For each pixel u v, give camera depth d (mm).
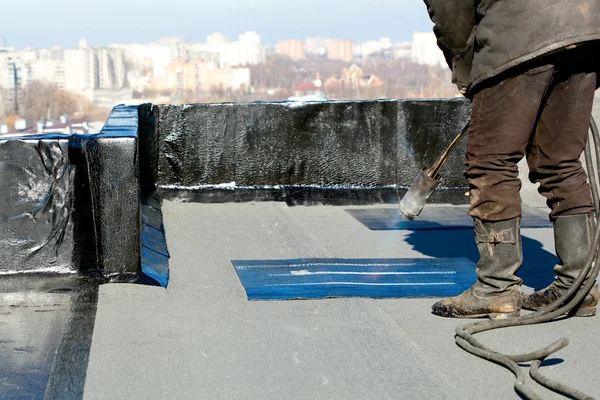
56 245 3793
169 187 6215
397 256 4617
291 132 6289
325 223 5586
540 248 4836
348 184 6379
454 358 2939
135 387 2639
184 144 6199
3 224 3754
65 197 3791
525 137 3146
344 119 6324
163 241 4797
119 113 5254
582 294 3291
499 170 3195
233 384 2670
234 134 6246
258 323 3316
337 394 2588
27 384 2670
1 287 3691
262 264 4324
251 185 6281
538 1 2936
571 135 3264
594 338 3172
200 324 3299
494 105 3127
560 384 2549
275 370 2795
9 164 3742
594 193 3586
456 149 6395
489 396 2582
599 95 6434
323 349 3008
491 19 3031
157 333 3178
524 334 3221
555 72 3105
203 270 4195
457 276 4125
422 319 3408
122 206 3773
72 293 3674
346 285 3902
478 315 3361
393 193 6355
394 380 2703
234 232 5176
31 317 3393
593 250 3250
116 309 3479
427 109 6344
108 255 3791
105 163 3742
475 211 3297
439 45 3344
